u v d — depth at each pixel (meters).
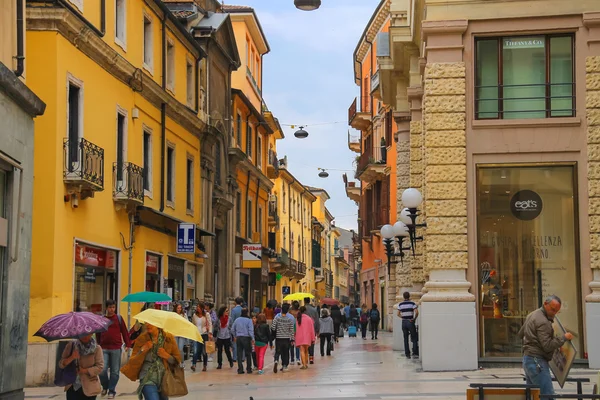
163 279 27.91
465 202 19.09
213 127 33.88
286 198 70.94
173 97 29.06
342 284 124.88
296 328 23.28
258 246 38.72
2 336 12.77
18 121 13.56
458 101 19.23
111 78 23.16
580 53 19.08
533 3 19.16
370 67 53.25
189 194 31.98
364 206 58.41
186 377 20.91
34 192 18.92
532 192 19.12
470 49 19.36
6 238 13.15
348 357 27.36
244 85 45.94
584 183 18.92
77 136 20.59
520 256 19.02
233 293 40.12
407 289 29.55
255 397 15.42
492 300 18.98
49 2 18.98
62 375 11.45
